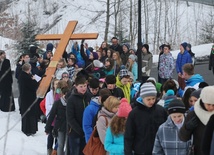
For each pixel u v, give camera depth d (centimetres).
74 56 1484
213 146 535
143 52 1694
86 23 4306
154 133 711
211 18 4109
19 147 1082
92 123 845
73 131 895
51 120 977
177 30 4419
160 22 4362
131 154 712
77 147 897
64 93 978
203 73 2233
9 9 4131
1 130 1216
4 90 1440
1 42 2678
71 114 889
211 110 582
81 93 898
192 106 728
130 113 717
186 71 981
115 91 1009
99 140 802
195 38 4284
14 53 2566
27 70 1270
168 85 948
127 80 1048
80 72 1098
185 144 654
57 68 1409
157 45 3875
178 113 652
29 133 1257
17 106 1558
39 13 4359
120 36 3153
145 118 708
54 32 4050
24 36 2592
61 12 4469
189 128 597
